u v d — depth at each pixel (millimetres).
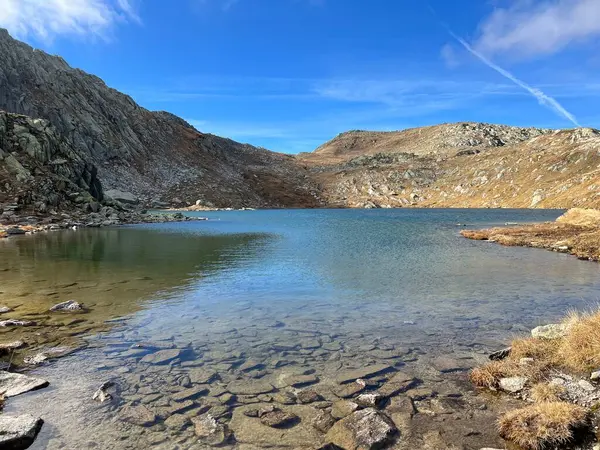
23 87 127938
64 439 6328
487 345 10820
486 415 7211
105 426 6715
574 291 17609
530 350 9406
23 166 53406
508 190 145125
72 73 154750
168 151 166875
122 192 110000
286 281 19562
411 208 156250
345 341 11109
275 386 8297
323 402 7633
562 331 10367
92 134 135375
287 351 10305
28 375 8641
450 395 7941
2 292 16453
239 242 37406
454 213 105688
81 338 11070
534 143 178875
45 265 23188
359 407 7438
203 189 147875
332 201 180250
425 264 25047
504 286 18688
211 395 7871
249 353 10133
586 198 106000
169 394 7875
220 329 12062
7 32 138000
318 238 41969
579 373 8211
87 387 8109
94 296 16000
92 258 25984
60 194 56156
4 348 9906
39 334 11328
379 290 17734
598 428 6406
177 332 11719
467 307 14883
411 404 7590
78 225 50375
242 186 170875
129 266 23297
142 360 9562
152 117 183375
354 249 32625
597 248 29750
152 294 16531
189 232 47625
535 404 7086
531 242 35406
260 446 6254
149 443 6273
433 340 11227
